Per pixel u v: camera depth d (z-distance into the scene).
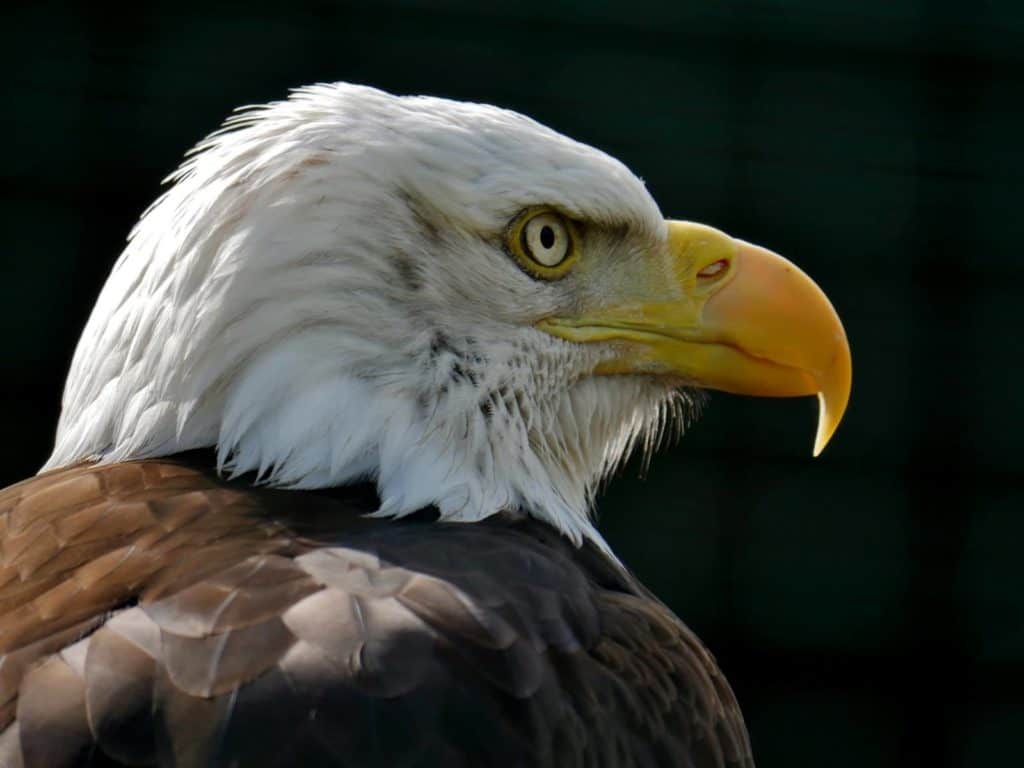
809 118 15.63
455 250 8.23
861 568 15.79
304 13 15.14
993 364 15.84
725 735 7.38
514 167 8.34
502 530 7.54
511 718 6.22
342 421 7.81
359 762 5.79
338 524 7.18
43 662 6.08
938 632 15.79
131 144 14.99
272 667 5.96
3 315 14.81
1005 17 16.00
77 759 5.69
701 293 9.02
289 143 8.02
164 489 7.37
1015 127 15.94
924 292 15.84
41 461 14.83
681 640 7.52
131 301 8.08
